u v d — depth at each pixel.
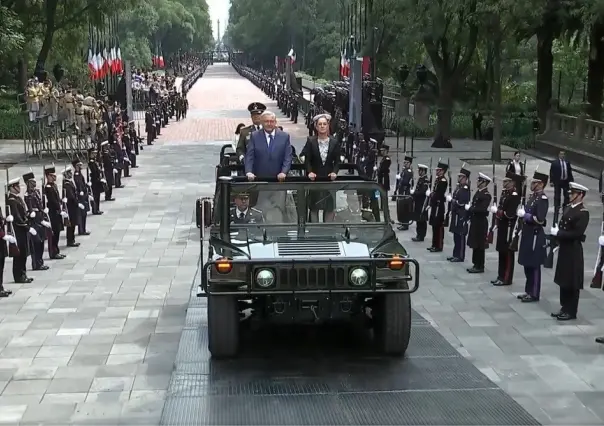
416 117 44.19
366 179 10.91
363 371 9.64
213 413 8.41
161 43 111.19
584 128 32.81
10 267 16.20
